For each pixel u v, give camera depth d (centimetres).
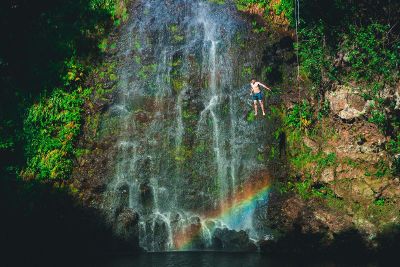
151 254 1661
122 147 1867
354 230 1634
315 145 1812
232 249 1705
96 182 1809
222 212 1812
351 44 1855
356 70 1828
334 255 1608
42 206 1742
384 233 1602
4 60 1884
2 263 1528
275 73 1967
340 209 1694
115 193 1803
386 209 1656
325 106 1845
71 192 1794
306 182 1780
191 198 1817
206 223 1778
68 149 1839
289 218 1716
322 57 1892
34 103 1880
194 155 1862
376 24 1834
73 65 1961
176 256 1619
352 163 1748
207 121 1898
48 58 1970
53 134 1861
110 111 1914
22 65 1942
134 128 1891
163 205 1809
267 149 1855
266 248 1680
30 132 1841
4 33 1948
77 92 1933
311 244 1655
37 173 1794
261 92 1859
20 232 1688
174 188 1825
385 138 1741
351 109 1789
